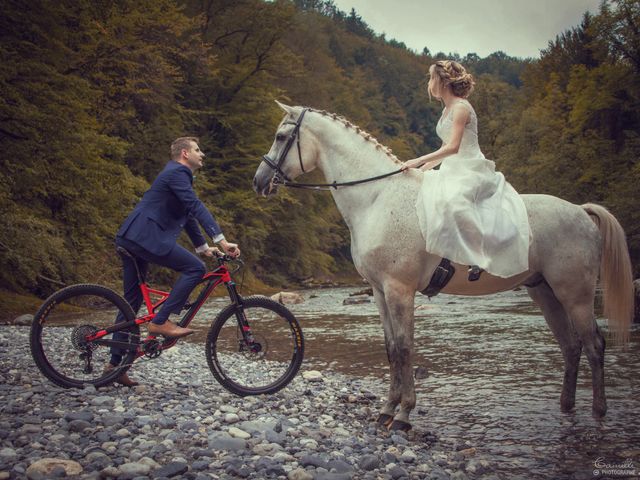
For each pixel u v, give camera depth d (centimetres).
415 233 432
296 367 501
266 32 3350
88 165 1606
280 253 3612
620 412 473
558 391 559
